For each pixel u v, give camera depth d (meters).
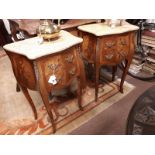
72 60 1.34
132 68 2.27
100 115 1.67
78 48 1.36
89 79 2.15
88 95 1.91
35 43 1.28
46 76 1.22
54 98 1.88
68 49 1.27
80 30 1.59
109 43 1.52
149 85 2.05
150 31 2.07
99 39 1.47
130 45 1.64
